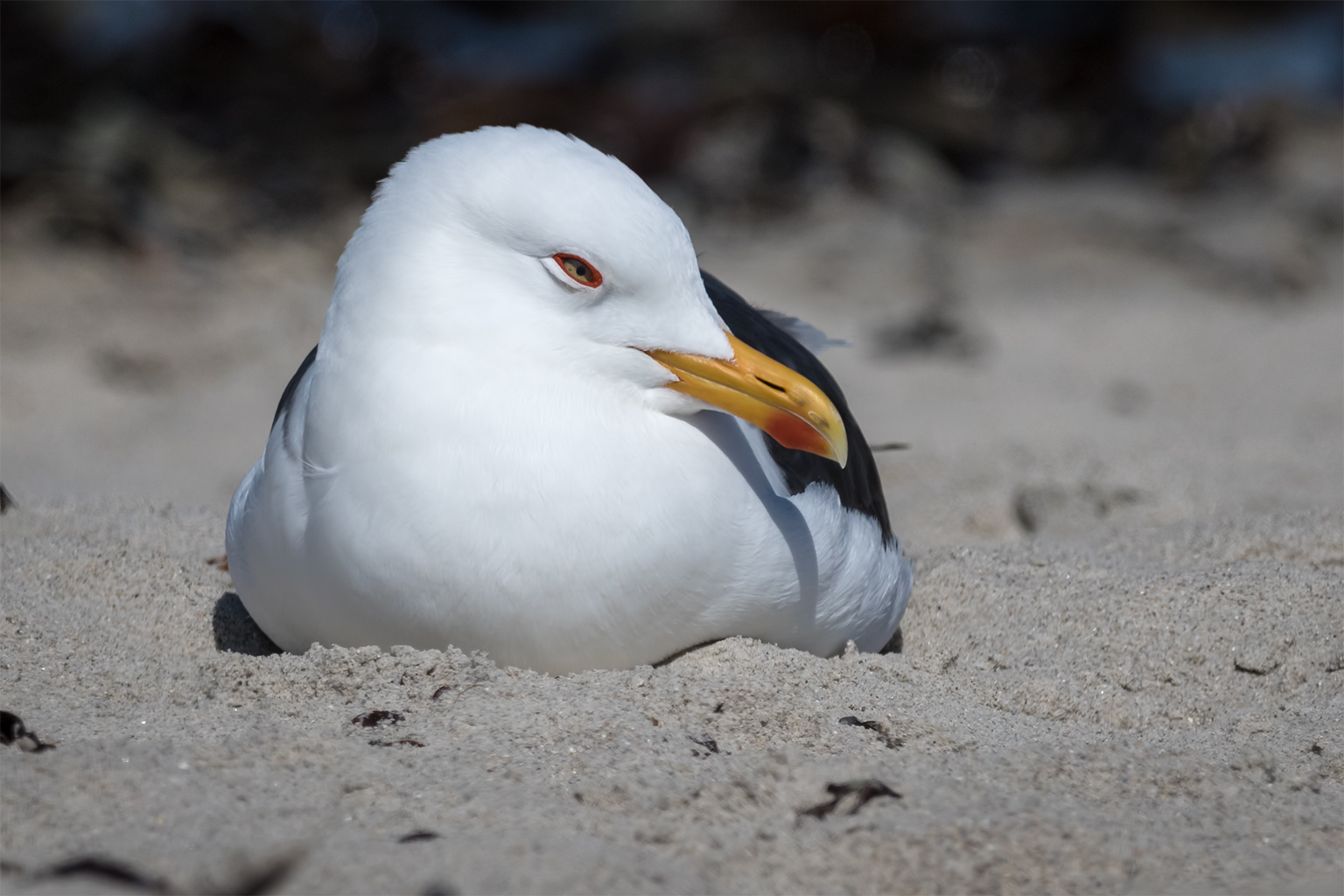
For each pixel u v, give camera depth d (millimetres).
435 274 6195
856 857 5230
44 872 4758
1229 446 12945
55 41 28172
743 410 6340
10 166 21906
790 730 6305
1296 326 18172
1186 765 6160
